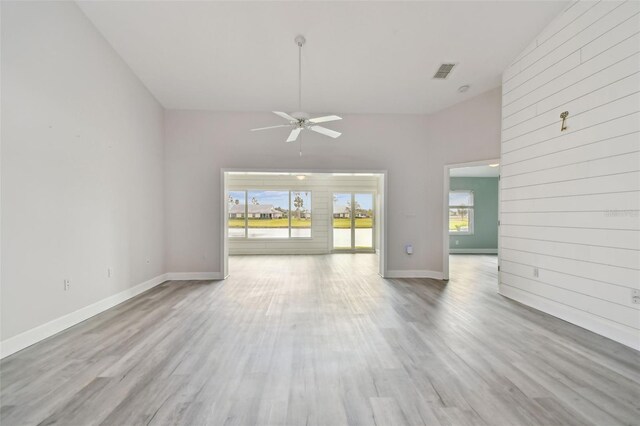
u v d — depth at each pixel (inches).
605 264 113.4
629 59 104.3
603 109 113.5
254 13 135.7
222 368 90.3
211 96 199.3
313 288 189.3
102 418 68.1
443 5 129.6
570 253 128.0
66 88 123.5
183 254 215.2
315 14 136.0
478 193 390.3
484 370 89.2
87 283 135.1
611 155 110.9
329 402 74.0
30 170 107.0
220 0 129.3
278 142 219.5
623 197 107.1
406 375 86.4
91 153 138.6
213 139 216.1
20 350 102.1
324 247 359.6
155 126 199.8
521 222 156.8
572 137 126.5
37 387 80.2
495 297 168.7
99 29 143.3
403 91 193.6
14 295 100.8
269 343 107.9
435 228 219.6
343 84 187.3
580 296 123.7
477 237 389.4
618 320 109.0
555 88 134.7
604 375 86.6
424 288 189.6
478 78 178.1
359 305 153.5
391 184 223.8
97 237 142.2
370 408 71.7
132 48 156.2
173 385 81.2
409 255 224.7
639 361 94.7
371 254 350.9
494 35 145.3
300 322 129.0
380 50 157.4
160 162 206.4
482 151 192.1
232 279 215.8
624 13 105.7
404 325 125.4
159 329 121.5
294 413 69.9
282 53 160.7
